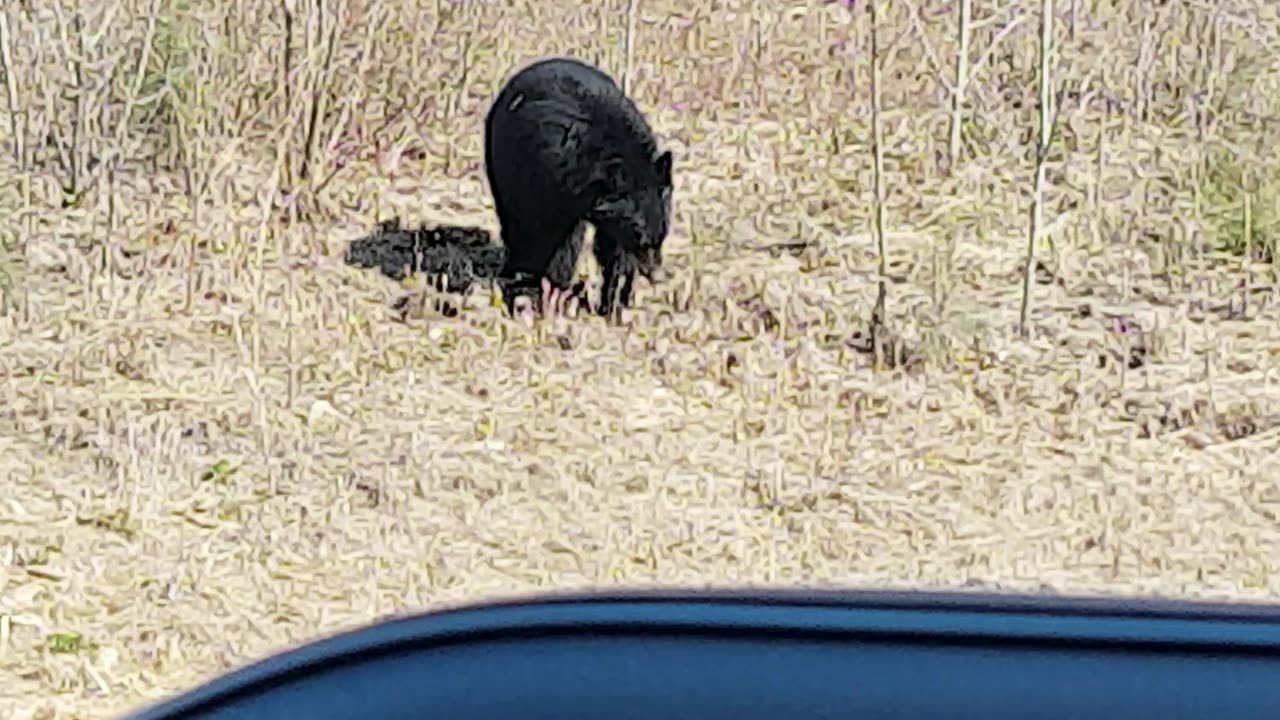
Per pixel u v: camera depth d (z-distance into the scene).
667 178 8.69
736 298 8.94
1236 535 6.34
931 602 1.98
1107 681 1.86
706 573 5.94
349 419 7.29
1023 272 9.41
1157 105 11.64
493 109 8.82
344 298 8.73
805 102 12.00
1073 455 7.14
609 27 12.55
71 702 5.03
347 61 11.08
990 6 12.48
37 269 8.94
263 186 10.10
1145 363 8.16
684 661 1.88
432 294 8.62
